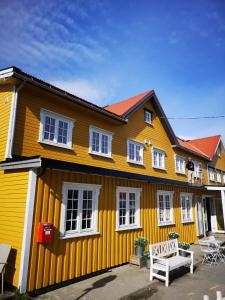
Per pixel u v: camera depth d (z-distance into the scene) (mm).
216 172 25750
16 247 6820
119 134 13250
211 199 21562
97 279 8164
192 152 19812
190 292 7156
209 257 11586
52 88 9430
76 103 10523
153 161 15477
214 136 27609
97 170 8750
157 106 16406
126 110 13352
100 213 9273
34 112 9336
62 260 7492
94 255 8672
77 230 8234
